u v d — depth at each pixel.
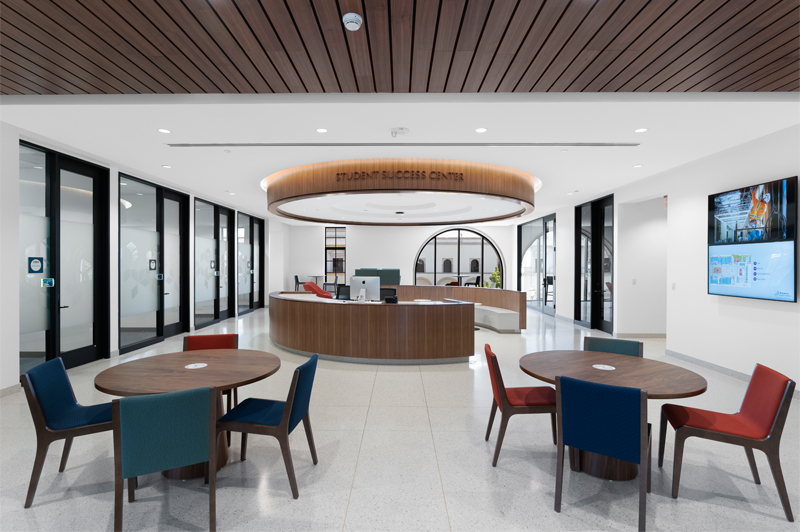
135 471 2.17
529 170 6.27
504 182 6.35
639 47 2.84
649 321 8.12
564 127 4.30
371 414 4.04
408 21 2.54
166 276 7.91
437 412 4.09
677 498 2.64
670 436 3.58
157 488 2.74
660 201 8.05
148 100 3.67
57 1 2.31
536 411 3.04
